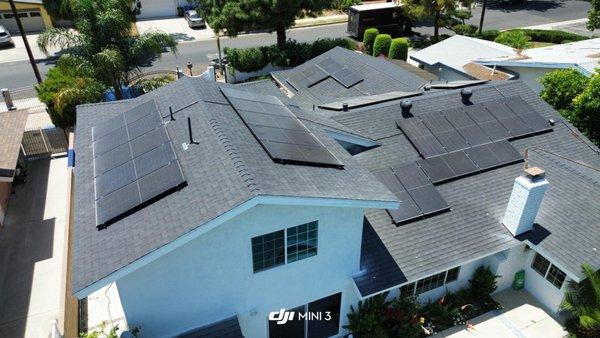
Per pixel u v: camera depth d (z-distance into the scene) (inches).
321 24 1963.6
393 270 506.9
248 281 449.1
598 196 573.3
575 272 501.7
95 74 948.0
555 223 559.8
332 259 483.8
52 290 609.3
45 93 902.4
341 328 556.7
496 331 558.6
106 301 571.2
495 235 553.6
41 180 860.6
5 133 807.7
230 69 1349.7
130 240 374.6
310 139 509.0
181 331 447.5
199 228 356.2
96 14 936.3
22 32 1048.8
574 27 1860.2
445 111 690.2
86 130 583.2
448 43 1315.2
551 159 642.2
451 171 614.5
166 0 1990.7
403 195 574.6
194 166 427.5
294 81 997.8
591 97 800.3
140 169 452.1
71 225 659.4
